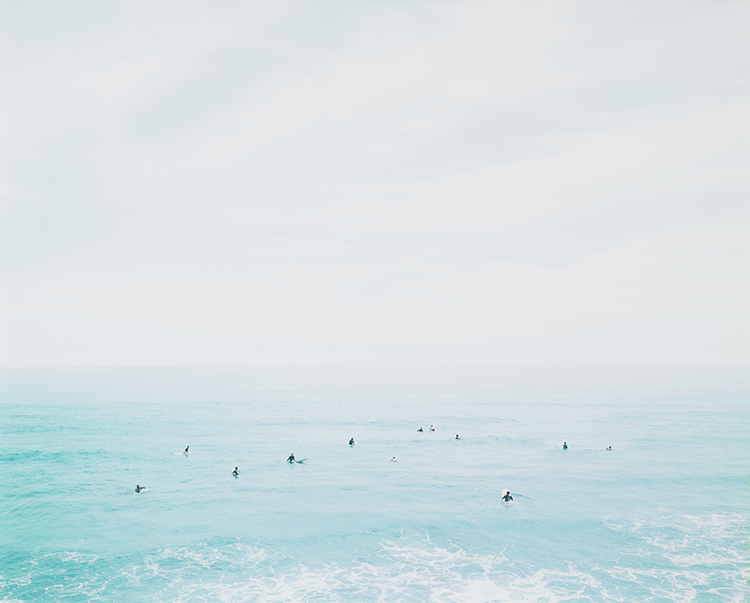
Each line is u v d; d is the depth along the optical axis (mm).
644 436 61844
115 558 25250
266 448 55094
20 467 45562
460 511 32375
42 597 21203
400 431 67750
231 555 25578
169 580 22797
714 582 22422
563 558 25141
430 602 20703
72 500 34906
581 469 44375
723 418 77250
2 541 27484
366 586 22188
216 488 38156
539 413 87312
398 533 28547
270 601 20797
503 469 44562
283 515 31656
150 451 53031
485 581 22672
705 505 33500
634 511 32250
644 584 22266
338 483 39656
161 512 32312
